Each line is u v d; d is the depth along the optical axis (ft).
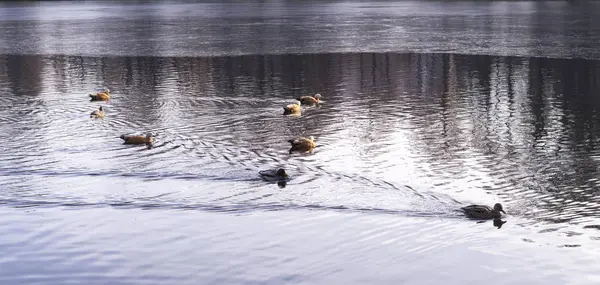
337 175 95.81
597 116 132.67
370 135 119.44
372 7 484.33
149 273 66.64
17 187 90.22
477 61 203.82
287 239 74.02
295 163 101.91
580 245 72.54
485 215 79.41
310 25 328.90
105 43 263.29
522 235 75.05
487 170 98.68
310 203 84.33
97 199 85.76
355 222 78.43
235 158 104.73
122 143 113.70
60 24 357.20
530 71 184.75
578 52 215.31
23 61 216.54
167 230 76.28
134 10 493.36
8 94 161.27
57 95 160.04
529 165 101.04
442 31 289.12
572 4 470.80
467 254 70.69
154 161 102.83
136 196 86.84
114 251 71.20
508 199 86.22
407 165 101.09
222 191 88.74
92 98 152.46
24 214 80.69
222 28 319.88
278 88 167.32
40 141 114.93
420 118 132.67
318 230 76.33
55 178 94.17
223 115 136.36
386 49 232.73
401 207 82.99
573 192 88.79
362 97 154.71
